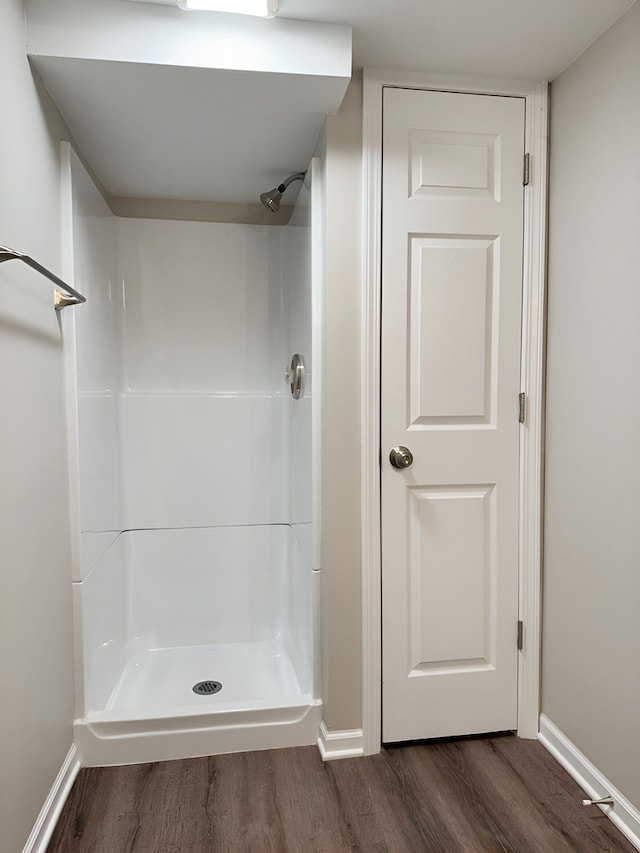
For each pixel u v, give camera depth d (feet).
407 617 6.35
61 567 5.65
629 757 5.15
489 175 6.29
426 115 6.12
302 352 7.34
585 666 5.76
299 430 7.71
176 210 8.66
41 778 4.97
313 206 6.31
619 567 5.28
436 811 5.42
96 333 7.01
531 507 6.47
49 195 5.43
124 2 4.96
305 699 6.57
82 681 6.08
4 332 4.25
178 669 8.32
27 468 4.73
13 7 4.55
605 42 5.41
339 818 5.32
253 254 8.89
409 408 6.29
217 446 8.87
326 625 6.28
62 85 5.33
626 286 5.16
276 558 9.06
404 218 6.14
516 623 6.56
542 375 6.42
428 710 6.43
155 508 8.76
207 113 5.92
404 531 6.30
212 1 4.86
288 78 5.27
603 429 5.48
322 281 6.27
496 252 6.33
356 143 6.04
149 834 5.13
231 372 8.89
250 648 8.94
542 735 6.51
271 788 5.74
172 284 8.68
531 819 5.32
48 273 4.21
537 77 6.21
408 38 5.50
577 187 5.85
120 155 6.96
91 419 6.61
